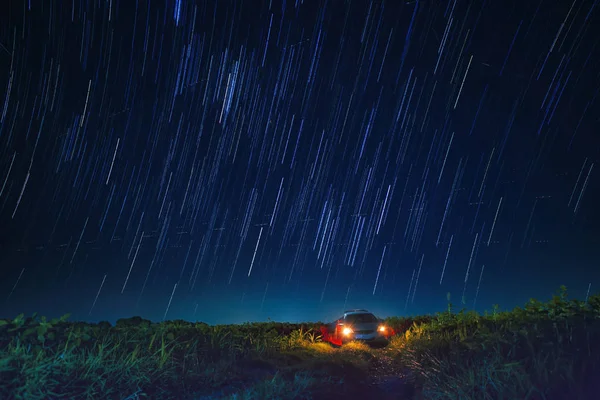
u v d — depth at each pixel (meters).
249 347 10.88
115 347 6.94
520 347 5.74
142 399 6.05
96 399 5.48
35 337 6.30
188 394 6.71
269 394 6.98
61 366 5.73
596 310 6.45
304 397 7.21
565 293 7.13
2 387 4.86
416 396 6.79
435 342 8.87
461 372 6.32
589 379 4.56
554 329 5.75
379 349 13.92
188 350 8.38
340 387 7.95
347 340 15.06
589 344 5.12
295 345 14.31
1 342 6.01
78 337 6.71
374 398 7.28
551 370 4.91
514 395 4.76
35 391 5.02
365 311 16.39
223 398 6.80
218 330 10.91
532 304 7.47
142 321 9.59
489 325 7.85
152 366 7.06
